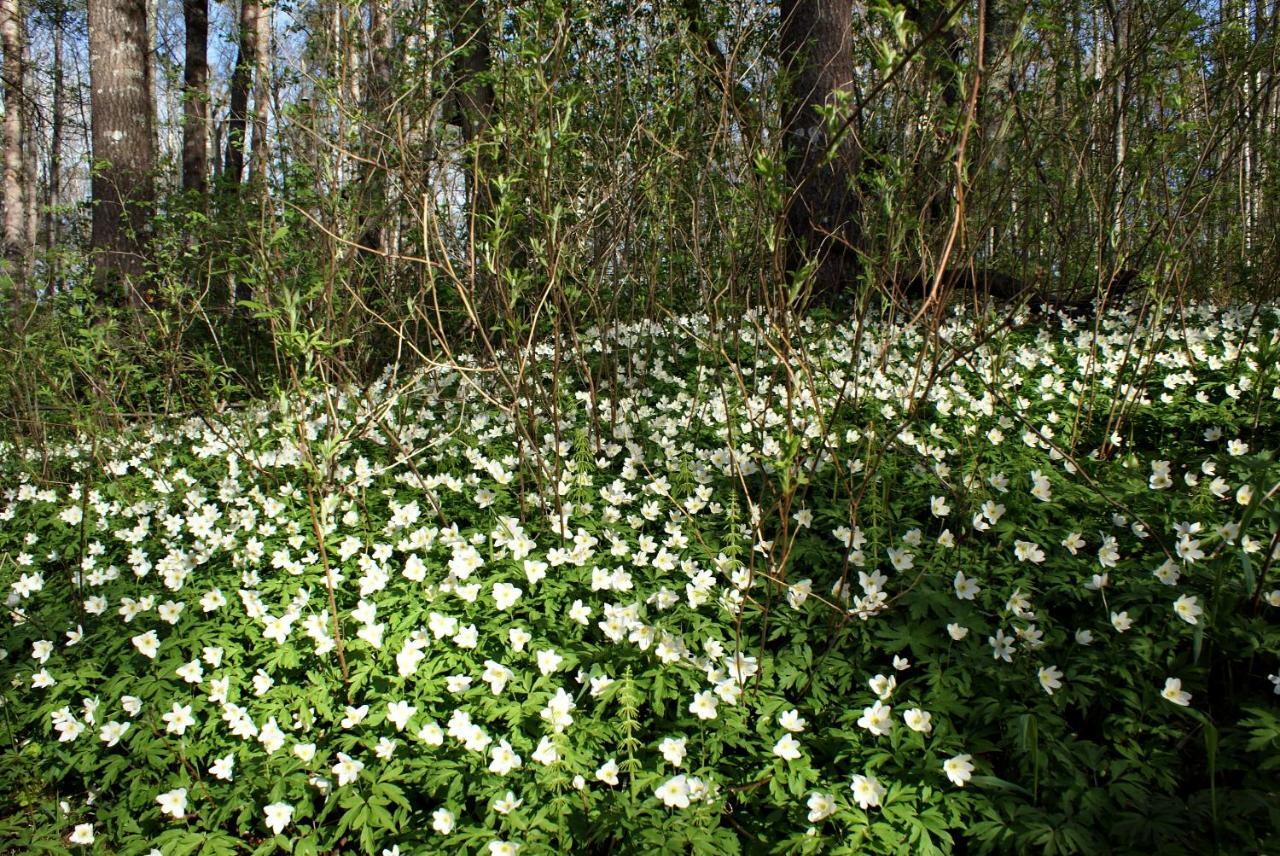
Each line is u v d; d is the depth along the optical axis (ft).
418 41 19.93
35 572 16.19
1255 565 11.25
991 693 10.02
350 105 17.06
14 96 60.49
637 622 11.03
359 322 19.80
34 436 21.62
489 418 19.80
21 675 12.56
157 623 13.21
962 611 10.94
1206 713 9.69
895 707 9.94
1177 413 17.11
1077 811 8.52
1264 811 8.00
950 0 9.20
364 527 14.85
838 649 11.02
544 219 14.10
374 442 19.67
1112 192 16.60
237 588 13.50
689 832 8.51
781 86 16.69
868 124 18.22
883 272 11.78
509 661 11.16
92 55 32.17
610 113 19.65
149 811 10.10
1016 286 24.94
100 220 31.91
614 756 9.71
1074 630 11.12
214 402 20.47
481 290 19.60
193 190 27.50
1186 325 23.75
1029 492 13.98
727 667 10.62
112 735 10.94
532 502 15.37
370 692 10.95
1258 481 9.99
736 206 16.65
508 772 9.56
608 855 8.81
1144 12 16.71
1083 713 9.62
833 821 8.75
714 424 18.75
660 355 24.21
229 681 11.42
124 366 20.31
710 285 18.76
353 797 9.42
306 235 20.34
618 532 14.10
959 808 8.62
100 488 19.71
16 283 23.88
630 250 23.09
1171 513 12.64
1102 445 15.71
